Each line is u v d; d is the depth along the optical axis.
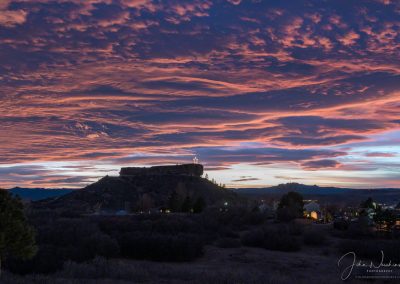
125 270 23.58
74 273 22.31
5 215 16.34
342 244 40.56
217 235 48.81
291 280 24.44
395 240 45.44
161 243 34.50
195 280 22.44
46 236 34.22
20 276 19.80
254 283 22.12
